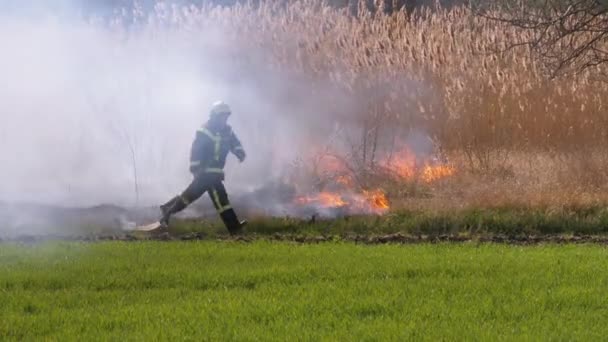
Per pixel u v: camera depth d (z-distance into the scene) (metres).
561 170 41.78
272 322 19.19
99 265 25.69
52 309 20.72
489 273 24.52
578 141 44.28
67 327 18.98
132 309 20.39
